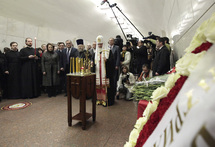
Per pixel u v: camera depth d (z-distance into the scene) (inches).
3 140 68.9
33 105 122.8
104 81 117.3
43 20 212.4
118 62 142.6
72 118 83.5
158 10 159.6
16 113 103.7
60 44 173.2
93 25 290.5
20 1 165.6
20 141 68.1
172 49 123.6
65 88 156.9
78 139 69.9
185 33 64.0
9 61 144.0
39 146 64.4
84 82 77.3
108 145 65.0
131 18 255.4
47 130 78.7
